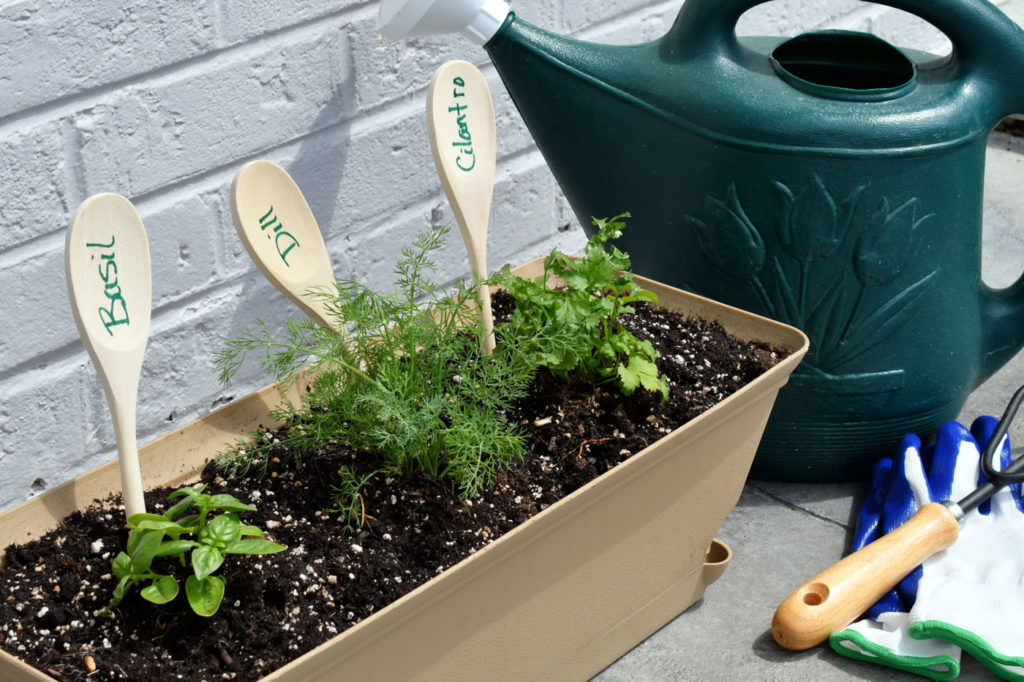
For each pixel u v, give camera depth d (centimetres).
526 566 94
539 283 115
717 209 124
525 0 145
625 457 103
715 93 122
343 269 138
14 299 110
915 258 125
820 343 129
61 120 108
